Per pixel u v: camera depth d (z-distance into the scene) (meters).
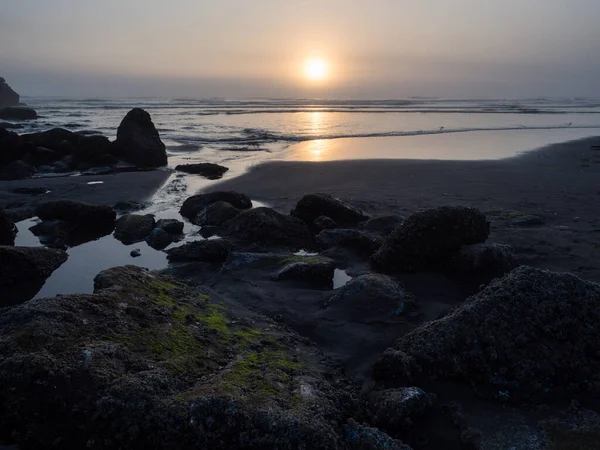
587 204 12.90
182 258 9.19
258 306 7.02
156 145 21.67
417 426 4.48
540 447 4.10
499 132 35.34
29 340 4.42
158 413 3.98
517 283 5.43
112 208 12.12
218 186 15.89
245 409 4.00
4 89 83.56
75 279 8.38
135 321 5.24
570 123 42.97
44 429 3.99
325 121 45.50
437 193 14.30
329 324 6.50
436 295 7.54
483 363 4.94
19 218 11.91
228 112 60.81
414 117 51.97
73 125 39.59
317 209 11.55
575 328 5.07
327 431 3.94
